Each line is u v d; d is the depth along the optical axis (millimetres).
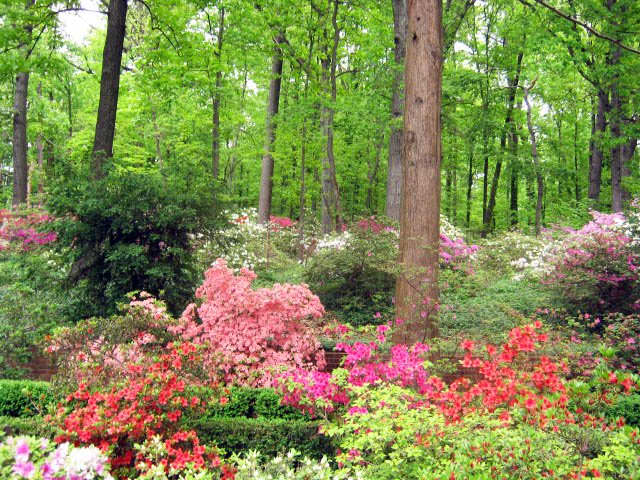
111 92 10055
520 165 19734
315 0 14242
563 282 9242
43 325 8008
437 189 7656
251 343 7098
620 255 8961
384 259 9758
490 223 21812
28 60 11227
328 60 15047
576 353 6625
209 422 5410
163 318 5902
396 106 13672
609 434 3717
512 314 7473
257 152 16516
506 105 21469
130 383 4555
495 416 4297
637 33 13086
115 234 8742
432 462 3721
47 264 9242
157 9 11883
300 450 5316
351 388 5184
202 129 19297
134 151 20484
